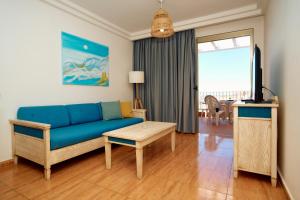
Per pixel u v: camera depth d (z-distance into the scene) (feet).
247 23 11.37
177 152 9.17
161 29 8.05
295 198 4.69
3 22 7.24
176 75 13.52
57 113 8.64
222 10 11.03
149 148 9.91
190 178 6.34
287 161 5.44
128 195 5.29
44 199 5.08
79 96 10.74
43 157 6.24
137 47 15.23
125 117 12.45
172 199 5.08
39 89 8.59
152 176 6.51
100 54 12.13
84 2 9.75
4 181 6.09
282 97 6.19
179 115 13.42
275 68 7.45
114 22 12.60
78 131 7.68
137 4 10.07
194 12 11.25
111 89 13.23
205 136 12.52
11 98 7.55
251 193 5.35
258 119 5.90
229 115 18.40
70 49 10.06
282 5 6.19
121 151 9.42
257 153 5.95
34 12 8.33
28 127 6.79
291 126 5.14
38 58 8.52
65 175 6.57
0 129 7.26
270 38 8.66
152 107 14.75
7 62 7.39
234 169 6.31
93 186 5.80
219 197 5.16
